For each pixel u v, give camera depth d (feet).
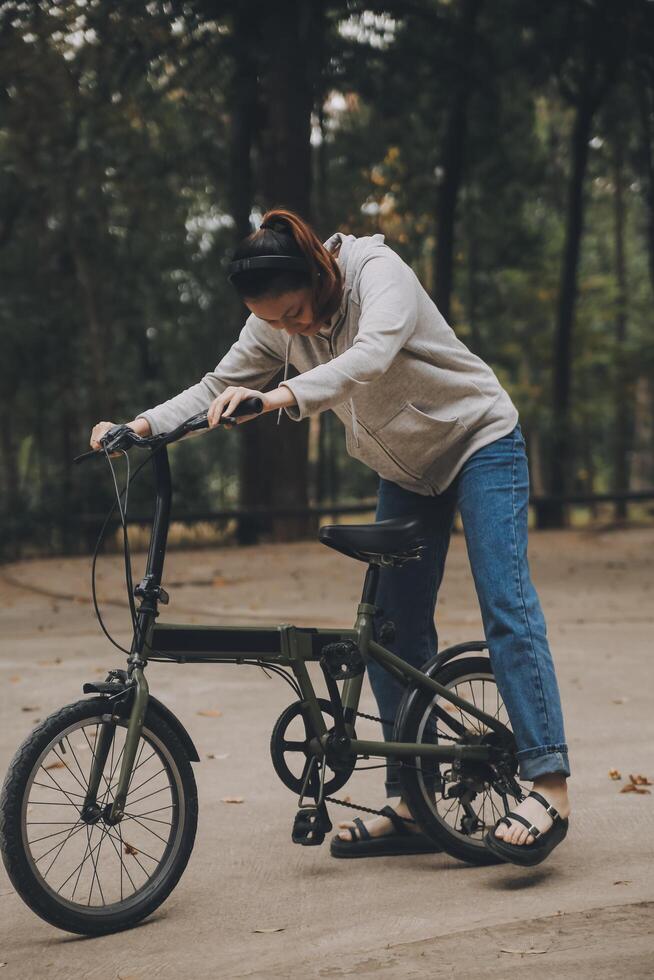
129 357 81.71
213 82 60.13
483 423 10.80
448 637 27.45
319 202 73.77
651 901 9.21
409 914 9.45
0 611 35.24
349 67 57.00
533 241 86.48
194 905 10.02
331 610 32.99
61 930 9.49
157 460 9.89
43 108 57.21
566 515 75.72
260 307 10.11
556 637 27.02
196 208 78.54
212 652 10.03
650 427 105.91
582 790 13.55
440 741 11.21
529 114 76.43
